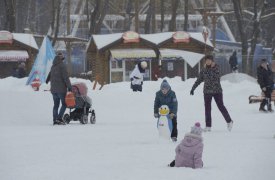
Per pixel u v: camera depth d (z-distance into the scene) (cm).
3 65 6356
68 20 9106
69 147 1797
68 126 2600
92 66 6341
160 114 1953
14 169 1377
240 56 7262
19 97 3169
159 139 1964
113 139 2034
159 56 6034
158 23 10750
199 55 6009
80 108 2744
